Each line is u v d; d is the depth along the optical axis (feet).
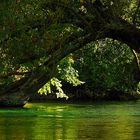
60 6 123.54
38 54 127.65
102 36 131.44
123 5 126.11
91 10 126.93
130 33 129.29
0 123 86.79
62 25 131.23
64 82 214.07
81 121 93.20
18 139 62.28
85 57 205.26
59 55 132.67
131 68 214.28
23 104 136.67
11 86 135.23
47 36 128.47
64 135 67.31
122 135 67.92
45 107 145.18
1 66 125.49
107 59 204.33
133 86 219.20
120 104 171.42
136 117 105.91
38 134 68.33
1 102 134.31
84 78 215.10
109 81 209.36
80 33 132.77
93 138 63.93
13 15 110.42
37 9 119.65
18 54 123.65
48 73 134.41
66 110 131.64
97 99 216.74
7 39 119.96
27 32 122.01
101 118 102.17
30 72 134.92
